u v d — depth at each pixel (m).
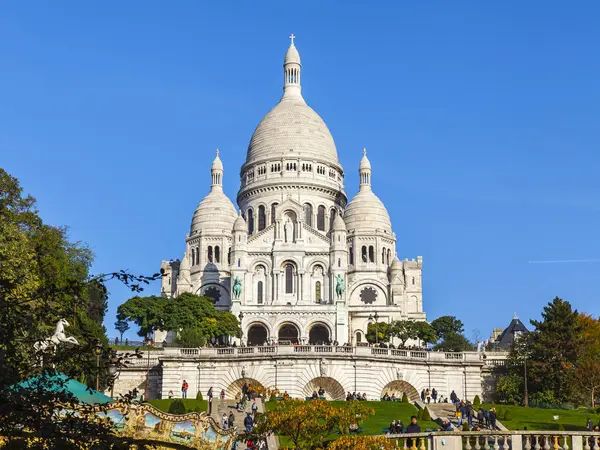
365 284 188.75
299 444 59.47
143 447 25.89
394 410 93.88
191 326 150.75
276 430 59.41
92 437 25.53
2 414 25.55
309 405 59.59
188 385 106.50
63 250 99.62
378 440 49.03
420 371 109.12
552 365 112.31
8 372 26.45
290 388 104.75
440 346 156.38
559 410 101.31
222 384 106.56
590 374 109.00
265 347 106.94
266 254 180.75
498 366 114.44
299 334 167.38
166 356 107.00
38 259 36.12
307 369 105.44
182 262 186.25
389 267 193.00
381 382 106.75
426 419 88.44
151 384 109.56
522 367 112.69
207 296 186.75
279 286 178.50
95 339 28.72
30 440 25.66
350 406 61.94
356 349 106.62
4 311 28.11
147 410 48.31
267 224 197.00
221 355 107.12
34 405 26.38
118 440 25.58
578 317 131.88
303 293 178.38
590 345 120.81
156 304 152.25
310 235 183.12
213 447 52.00
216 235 192.75
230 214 197.50
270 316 168.38
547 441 47.53
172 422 49.28
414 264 197.00
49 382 27.64
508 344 187.62
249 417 77.75
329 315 168.62
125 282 29.30
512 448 47.31
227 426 80.38
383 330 161.25
